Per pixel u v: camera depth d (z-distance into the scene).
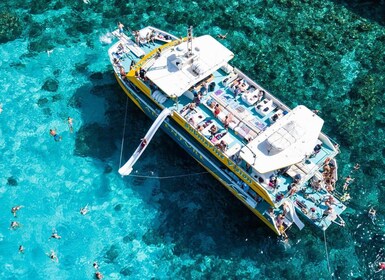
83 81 32.78
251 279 25.59
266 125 27.42
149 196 28.20
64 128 30.62
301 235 26.84
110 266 25.92
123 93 32.09
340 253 26.33
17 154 29.50
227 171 26.94
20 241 26.44
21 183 28.44
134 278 25.61
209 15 36.44
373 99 32.00
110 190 28.38
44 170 28.97
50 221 27.17
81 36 35.03
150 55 29.70
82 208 27.66
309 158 26.64
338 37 35.34
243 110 27.91
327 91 32.59
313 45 34.84
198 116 27.70
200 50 28.33
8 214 27.28
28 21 35.66
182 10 36.66
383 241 26.47
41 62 33.62
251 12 36.69
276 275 25.72
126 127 30.69
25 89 32.28
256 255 26.31
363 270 25.77
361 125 31.06
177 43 29.81
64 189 28.31
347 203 27.88
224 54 28.34
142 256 26.28
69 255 26.14
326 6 36.94
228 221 27.33
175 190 28.39
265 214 25.94
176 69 27.80
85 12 36.41
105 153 29.67
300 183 25.39
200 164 28.75
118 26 34.09
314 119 26.45
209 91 28.91
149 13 36.50
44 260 25.92
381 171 29.17
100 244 26.56
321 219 26.05
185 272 25.81
